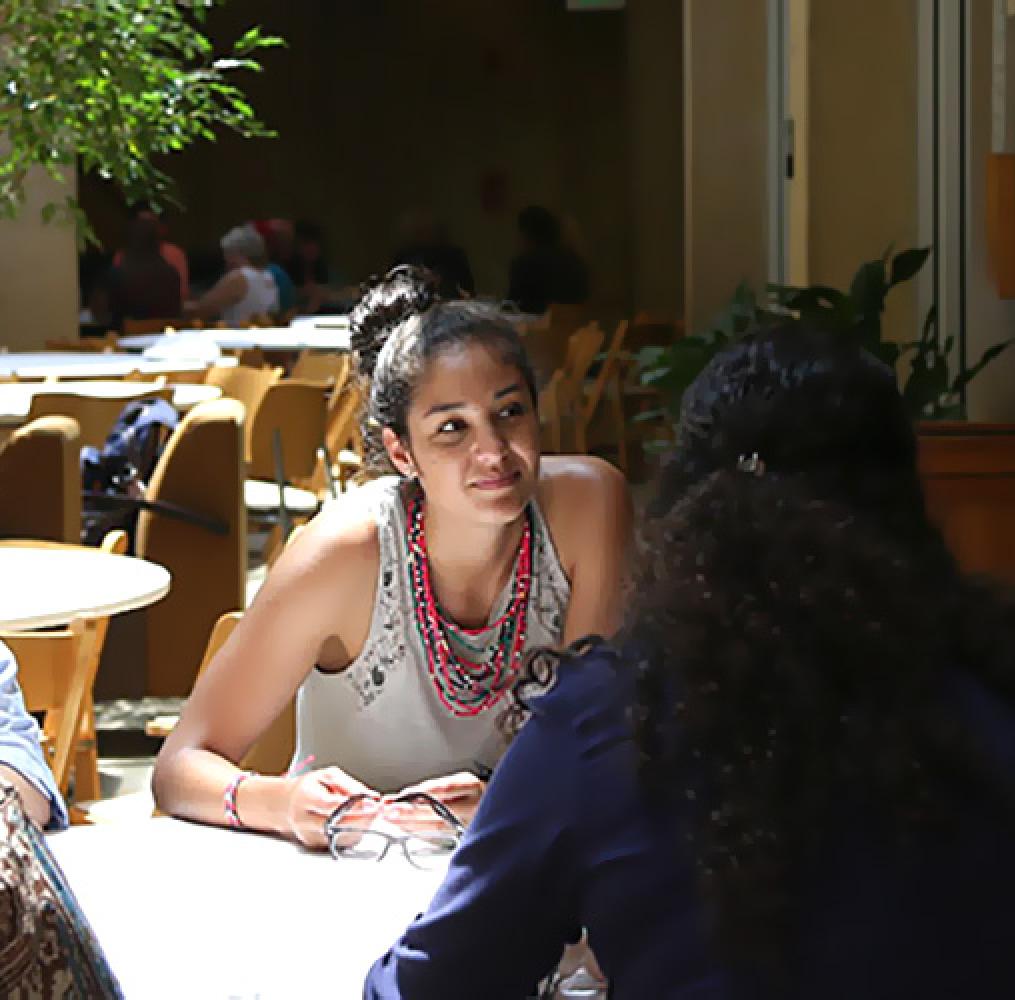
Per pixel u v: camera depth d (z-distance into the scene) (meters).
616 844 1.81
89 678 5.55
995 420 9.52
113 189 22.08
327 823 3.00
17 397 9.55
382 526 3.27
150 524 7.22
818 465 1.87
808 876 1.73
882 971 1.71
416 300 3.51
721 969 1.74
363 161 25.17
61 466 6.93
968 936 1.72
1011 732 1.77
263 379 10.96
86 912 2.74
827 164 12.95
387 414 3.19
